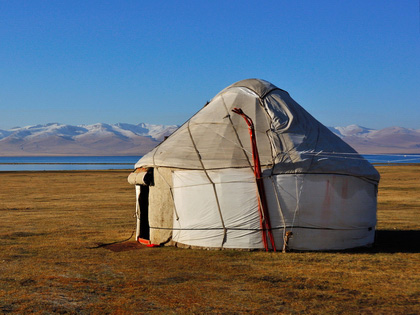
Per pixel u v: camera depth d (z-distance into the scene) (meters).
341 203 12.52
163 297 8.18
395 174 57.97
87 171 79.50
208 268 10.43
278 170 12.12
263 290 8.59
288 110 13.57
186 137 13.65
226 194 12.34
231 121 13.42
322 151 12.72
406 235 15.40
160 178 13.43
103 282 9.26
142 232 14.46
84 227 17.58
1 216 21.30
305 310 7.42
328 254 11.91
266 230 12.18
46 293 8.47
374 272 9.98
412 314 7.18
